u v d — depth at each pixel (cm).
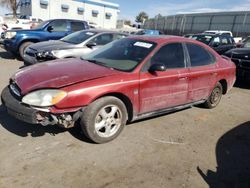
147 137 420
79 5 4469
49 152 352
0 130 400
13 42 1023
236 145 423
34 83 352
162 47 443
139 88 400
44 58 750
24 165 321
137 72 401
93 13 4684
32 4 4000
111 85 370
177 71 454
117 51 460
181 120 506
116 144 388
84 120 362
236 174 343
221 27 3922
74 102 344
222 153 393
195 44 511
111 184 299
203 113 558
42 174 306
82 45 792
